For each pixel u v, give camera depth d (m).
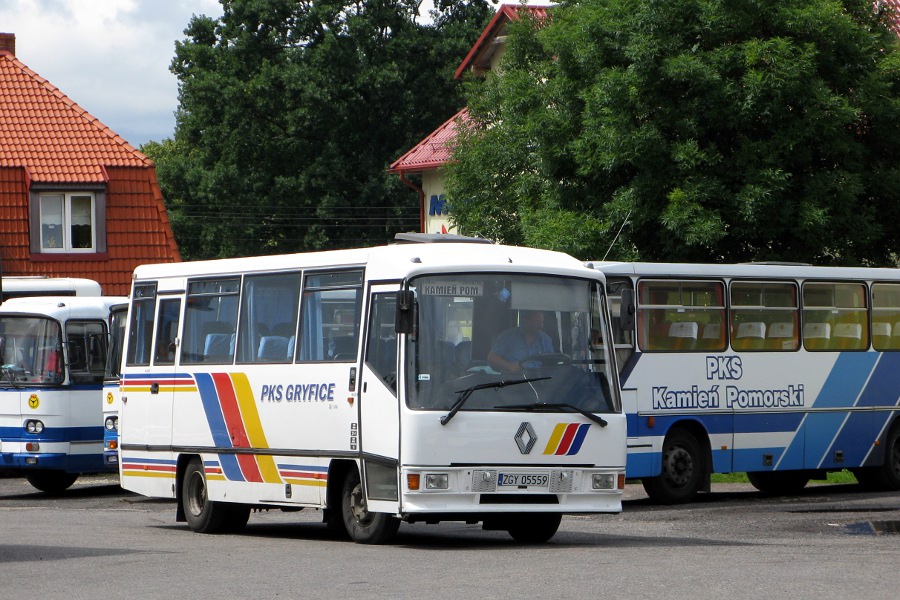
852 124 34.44
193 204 78.62
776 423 26.95
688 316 25.89
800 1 33.34
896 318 29.16
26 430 30.41
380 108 79.12
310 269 19.62
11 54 54.12
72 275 49.66
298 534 21.09
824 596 12.29
